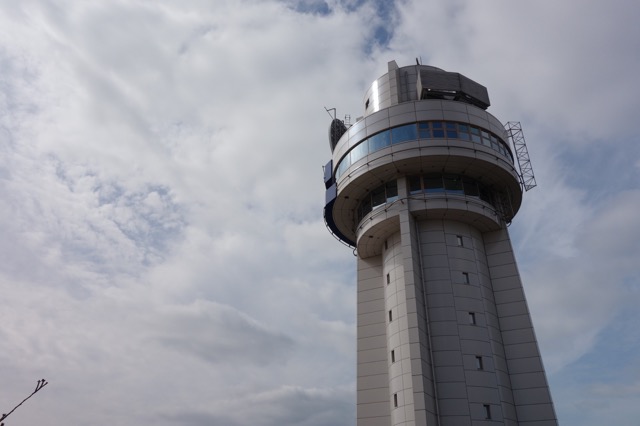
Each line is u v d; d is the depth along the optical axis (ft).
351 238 196.95
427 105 166.71
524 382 143.13
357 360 161.27
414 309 141.79
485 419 133.59
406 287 146.10
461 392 135.74
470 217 160.86
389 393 151.23
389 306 157.79
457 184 163.53
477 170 163.12
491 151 162.61
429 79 176.24
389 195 166.61
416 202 158.92
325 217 189.16
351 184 169.48
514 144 182.80
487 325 148.87
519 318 151.94
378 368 157.48
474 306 149.79
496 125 171.12
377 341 162.50
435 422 130.62
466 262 156.46
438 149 157.89
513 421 138.31
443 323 145.38
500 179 166.81
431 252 156.46
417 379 131.75
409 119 165.27
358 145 172.24
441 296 149.38
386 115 169.58
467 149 158.92
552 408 137.28
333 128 201.77
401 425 137.39
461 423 131.85
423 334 141.59
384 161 161.68
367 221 167.43
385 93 186.60
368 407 152.15
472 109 168.45
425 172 164.35
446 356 140.77
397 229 165.89
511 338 150.30
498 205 168.76
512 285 157.48
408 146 160.45
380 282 173.37
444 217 161.38
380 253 178.70
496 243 165.68
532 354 145.79
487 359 142.72
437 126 163.12
